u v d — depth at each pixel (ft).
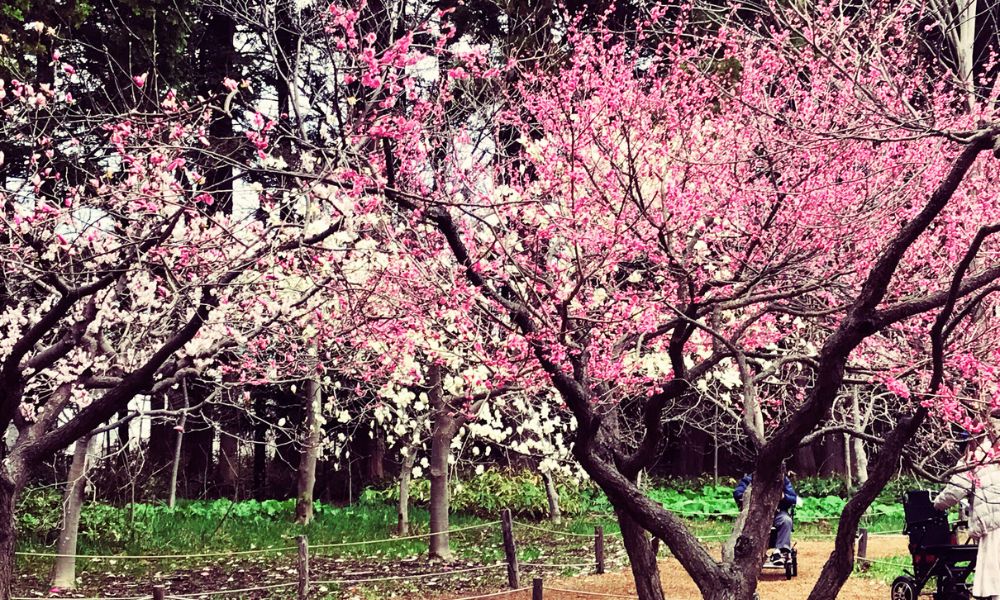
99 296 25.00
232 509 56.29
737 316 27.99
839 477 69.62
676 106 26.27
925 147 24.91
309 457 54.70
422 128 22.72
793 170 22.61
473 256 22.88
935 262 25.40
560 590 36.04
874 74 24.44
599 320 21.62
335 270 24.75
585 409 20.31
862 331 18.10
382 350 30.19
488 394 26.37
